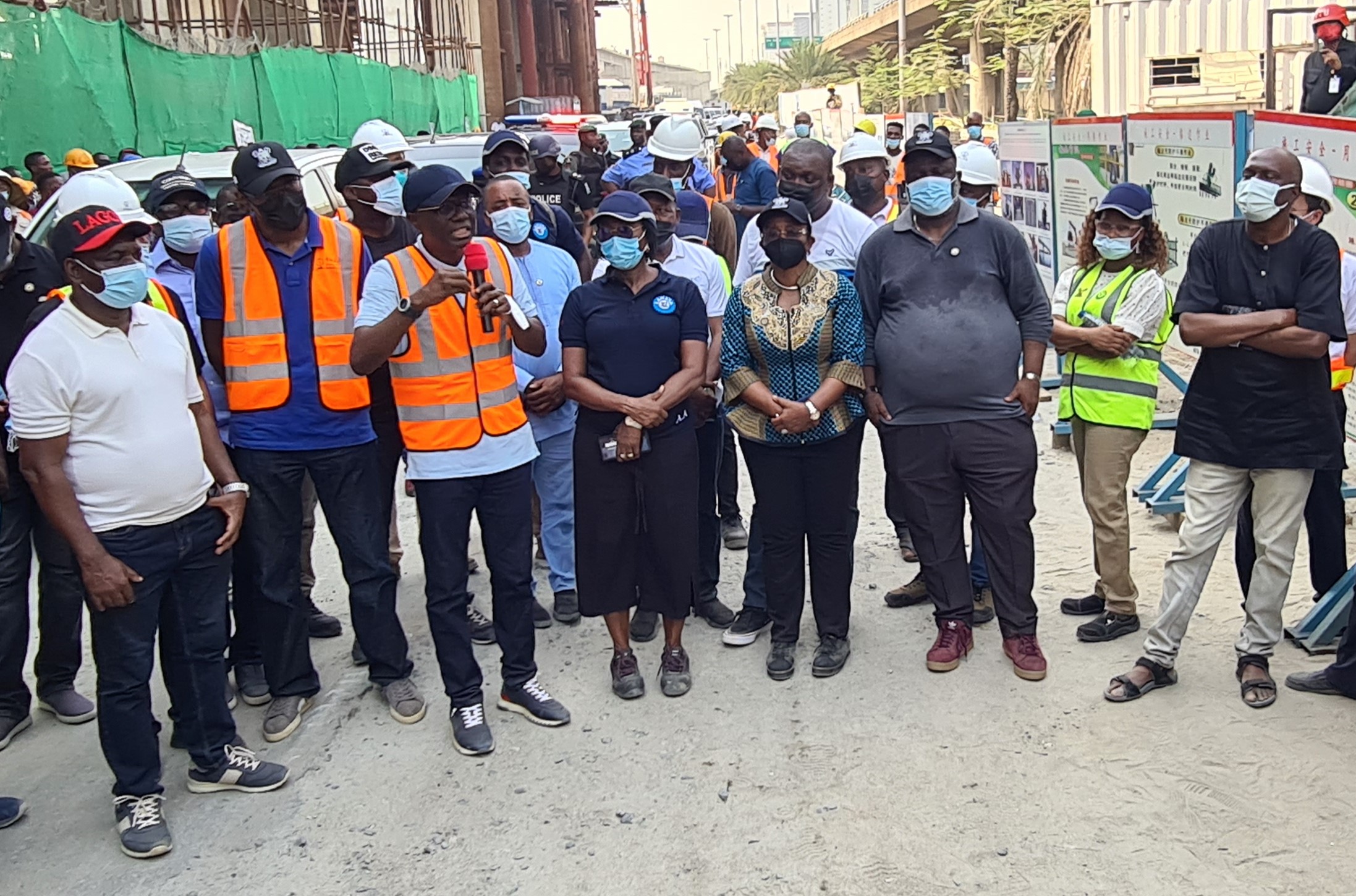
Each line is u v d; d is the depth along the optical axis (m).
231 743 4.38
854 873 3.69
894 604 5.74
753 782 4.25
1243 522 4.82
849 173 6.51
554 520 5.75
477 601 6.10
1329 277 4.18
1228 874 3.56
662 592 4.92
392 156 5.41
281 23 16.98
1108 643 5.15
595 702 4.96
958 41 44.84
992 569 4.91
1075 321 5.09
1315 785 3.97
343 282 4.59
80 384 3.71
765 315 4.83
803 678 5.05
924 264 4.84
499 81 33.72
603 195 10.28
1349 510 6.32
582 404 4.76
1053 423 8.70
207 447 4.20
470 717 4.61
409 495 7.80
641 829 4.01
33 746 4.80
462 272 4.43
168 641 4.21
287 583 4.73
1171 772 4.11
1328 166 6.13
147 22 12.07
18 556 4.60
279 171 4.34
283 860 3.94
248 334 4.49
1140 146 8.38
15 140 8.69
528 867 3.83
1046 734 4.43
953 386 4.79
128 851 3.98
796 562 5.05
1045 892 3.54
